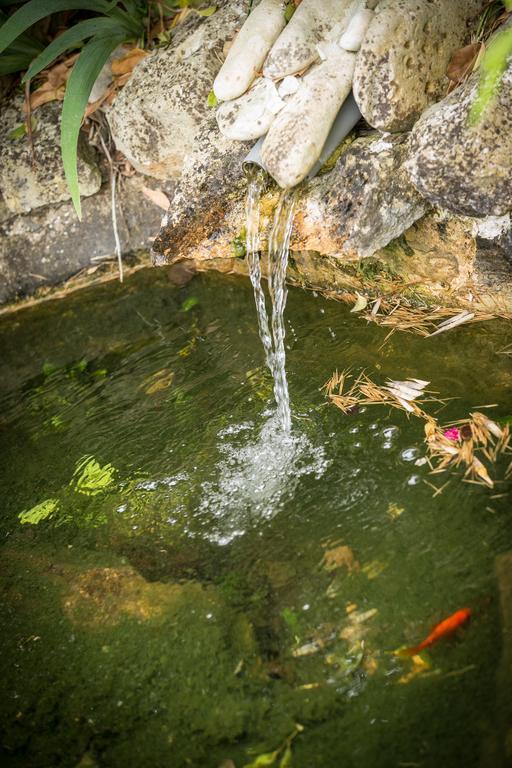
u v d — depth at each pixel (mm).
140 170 1408
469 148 943
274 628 847
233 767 744
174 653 853
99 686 842
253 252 1205
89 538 1019
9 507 1107
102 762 774
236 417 1129
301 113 1054
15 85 1545
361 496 956
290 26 1086
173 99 1272
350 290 1291
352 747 735
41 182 1459
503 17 1033
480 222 1052
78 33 1275
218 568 927
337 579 874
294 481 1004
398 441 1010
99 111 1445
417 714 744
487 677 751
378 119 1046
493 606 800
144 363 1309
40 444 1203
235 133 1132
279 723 768
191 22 1346
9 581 987
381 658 792
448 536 880
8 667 884
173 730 786
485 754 702
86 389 1292
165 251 1260
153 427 1163
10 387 1354
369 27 1010
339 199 1090
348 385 1122
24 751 800
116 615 908
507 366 1068
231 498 1010
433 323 1188
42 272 1550
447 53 1057
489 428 990
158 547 977
